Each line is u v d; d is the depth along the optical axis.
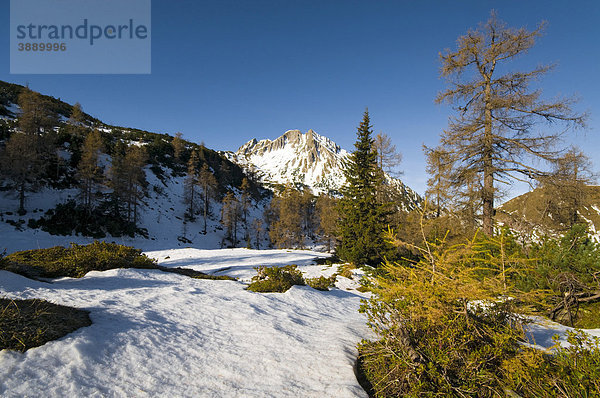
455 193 13.60
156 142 79.81
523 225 11.59
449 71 13.96
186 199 60.38
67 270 8.11
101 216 40.28
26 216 33.47
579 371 3.00
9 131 43.34
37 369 2.78
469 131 13.57
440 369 3.30
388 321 4.11
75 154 48.06
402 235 17.41
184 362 3.63
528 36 12.20
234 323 5.36
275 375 3.59
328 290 11.23
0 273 5.78
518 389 3.14
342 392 3.25
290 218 60.69
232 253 30.62
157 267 11.02
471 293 3.36
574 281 7.68
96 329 3.92
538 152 11.96
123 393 2.80
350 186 22.84
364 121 22.80
